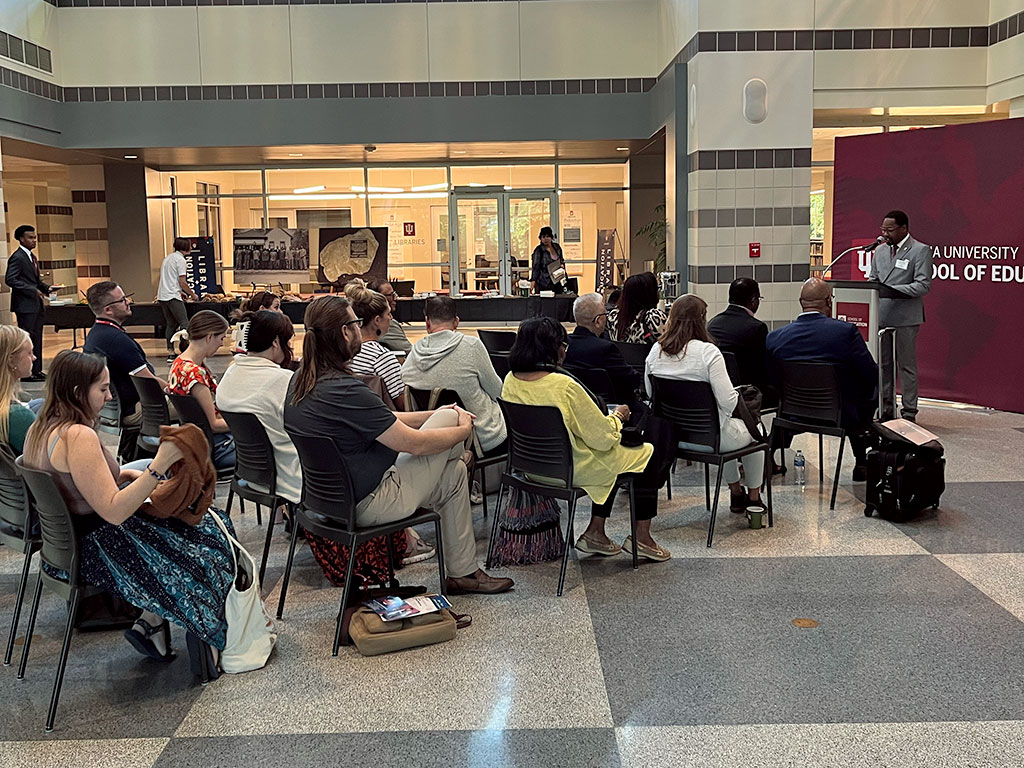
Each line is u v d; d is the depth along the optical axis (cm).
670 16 1162
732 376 550
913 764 269
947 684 316
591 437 406
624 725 294
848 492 552
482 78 1281
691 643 351
